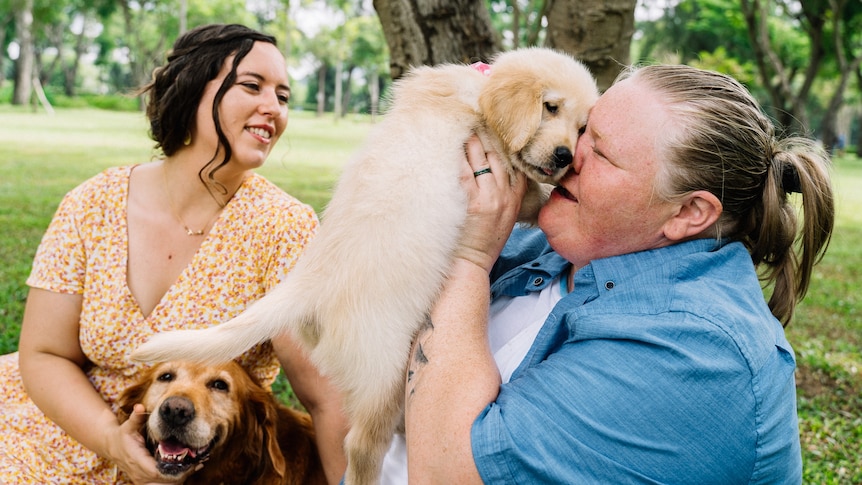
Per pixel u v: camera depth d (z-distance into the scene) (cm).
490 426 178
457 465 180
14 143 1870
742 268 194
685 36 3806
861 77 3272
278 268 279
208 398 263
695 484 171
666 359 174
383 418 226
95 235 281
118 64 7694
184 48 283
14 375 299
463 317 206
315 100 7769
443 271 219
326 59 5878
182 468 258
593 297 200
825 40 2950
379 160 238
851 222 1382
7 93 4888
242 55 279
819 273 916
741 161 191
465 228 221
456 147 238
